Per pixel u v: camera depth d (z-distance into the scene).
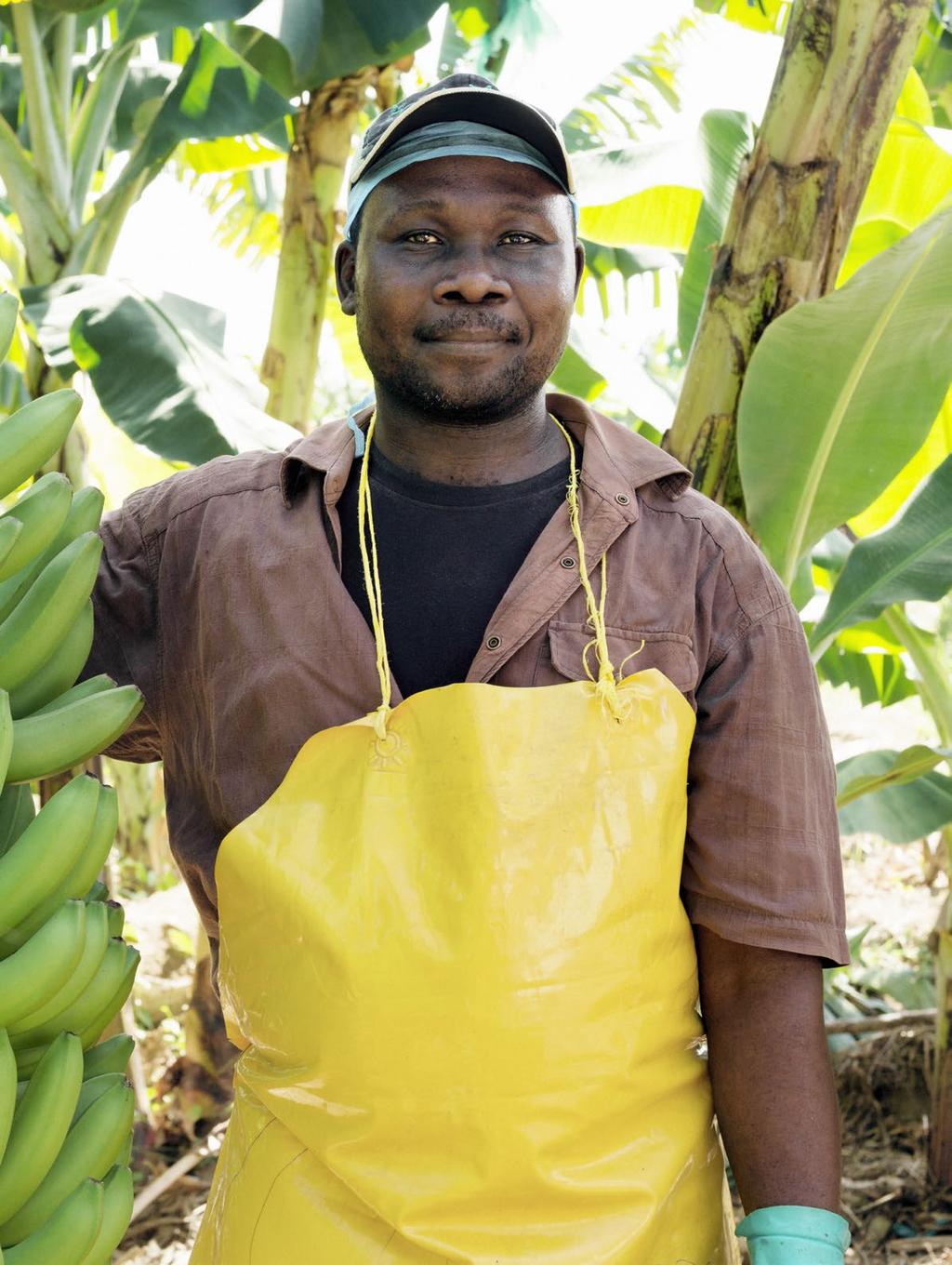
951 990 3.15
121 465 3.54
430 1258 1.12
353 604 1.28
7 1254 0.97
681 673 1.27
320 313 3.42
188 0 2.81
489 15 3.33
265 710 1.28
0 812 1.11
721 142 2.95
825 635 2.39
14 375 3.01
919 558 2.37
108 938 1.09
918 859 5.49
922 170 3.02
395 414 1.32
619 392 3.14
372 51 2.97
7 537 1.00
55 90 2.84
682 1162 1.19
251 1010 1.21
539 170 1.25
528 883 1.11
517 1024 1.09
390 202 1.25
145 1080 3.38
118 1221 1.04
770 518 2.15
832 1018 3.71
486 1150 1.10
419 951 1.11
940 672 3.07
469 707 1.14
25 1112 0.99
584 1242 1.11
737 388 2.12
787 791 1.26
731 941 1.28
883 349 2.02
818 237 2.05
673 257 4.05
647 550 1.30
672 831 1.18
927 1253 2.91
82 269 2.85
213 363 2.51
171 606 1.37
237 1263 1.19
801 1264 1.20
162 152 2.82
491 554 1.30
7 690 1.10
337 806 1.18
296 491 1.34
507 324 1.23
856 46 1.98
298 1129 1.16
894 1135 3.40
